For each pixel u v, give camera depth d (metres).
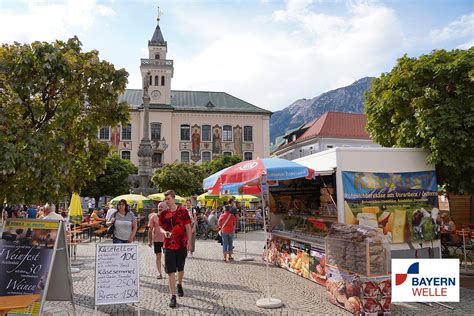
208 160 61.53
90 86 6.67
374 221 8.27
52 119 6.36
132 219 8.79
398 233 8.34
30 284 5.24
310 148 58.12
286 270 10.55
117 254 5.92
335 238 7.15
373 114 10.76
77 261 12.10
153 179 37.31
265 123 63.41
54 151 5.90
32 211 14.84
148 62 61.81
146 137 31.41
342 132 56.03
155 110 60.47
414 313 6.55
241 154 62.38
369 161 8.46
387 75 10.34
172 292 6.93
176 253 7.14
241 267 11.12
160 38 64.75
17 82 5.69
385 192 8.41
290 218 11.70
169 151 60.34
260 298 7.51
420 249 8.44
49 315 5.93
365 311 6.22
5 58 5.70
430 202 8.65
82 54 6.93
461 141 8.34
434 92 8.60
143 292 8.02
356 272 6.51
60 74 6.00
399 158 8.64
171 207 7.28
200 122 62.03
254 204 34.78
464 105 8.55
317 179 10.97
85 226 17.72
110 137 58.78
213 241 19.11
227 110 62.53
